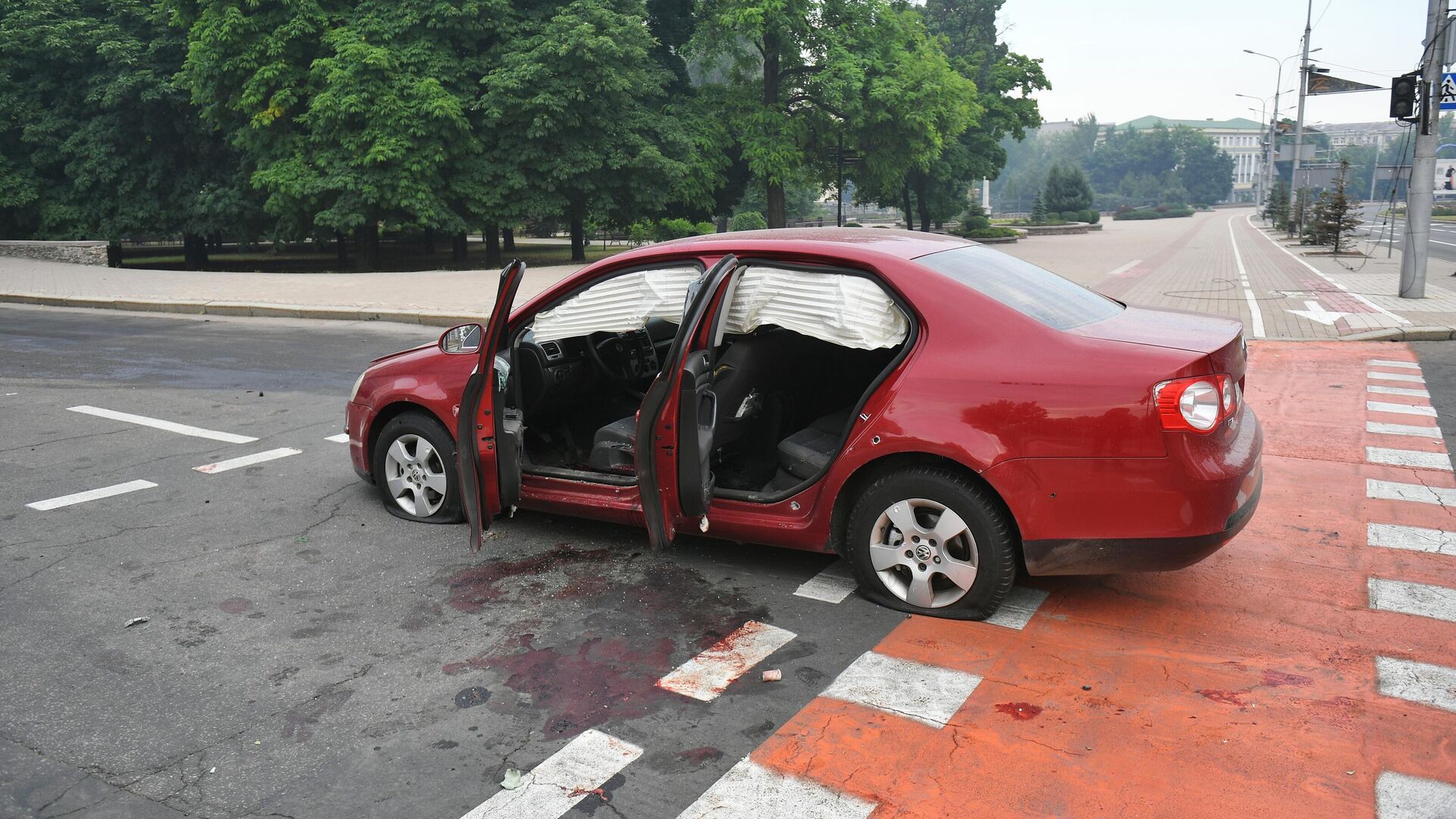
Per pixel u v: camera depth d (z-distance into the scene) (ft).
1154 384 12.00
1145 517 12.14
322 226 95.45
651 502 13.94
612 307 15.57
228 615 14.49
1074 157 588.91
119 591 15.49
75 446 25.46
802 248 14.33
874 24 113.09
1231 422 12.57
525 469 16.92
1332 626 13.34
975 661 12.52
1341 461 21.72
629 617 14.20
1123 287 66.33
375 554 17.01
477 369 14.82
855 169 126.41
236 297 61.93
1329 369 33.30
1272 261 91.61
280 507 19.83
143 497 20.68
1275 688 11.66
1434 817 9.13
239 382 34.94
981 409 12.78
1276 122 207.10
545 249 154.71
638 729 11.10
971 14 196.65
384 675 12.53
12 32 103.86
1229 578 15.08
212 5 90.74
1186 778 9.85
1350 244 111.24
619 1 102.32
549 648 13.25
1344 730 10.68
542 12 98.78
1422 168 51.55
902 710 11.37
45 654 13.24
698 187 109.50
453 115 90.12
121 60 101.50
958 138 162.50
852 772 10.12
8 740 11.04
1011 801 9.54
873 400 13.69
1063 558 12.71
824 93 110.01
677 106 111.24
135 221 106.42
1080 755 10.33
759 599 14.70
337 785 10.09
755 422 16.07
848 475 13.89
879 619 13.87
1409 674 11.91
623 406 18.85
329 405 30.58
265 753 10.72
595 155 97.81
